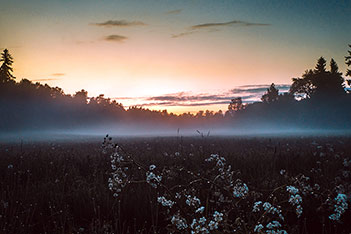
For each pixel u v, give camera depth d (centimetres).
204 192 468
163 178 571
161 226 424
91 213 461
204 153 938
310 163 783
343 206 297
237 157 886
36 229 420
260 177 612
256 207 307
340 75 9356
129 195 517
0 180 629
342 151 1061
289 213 417
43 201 503
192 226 273
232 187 359
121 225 432
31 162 830
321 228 404
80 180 620
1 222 399
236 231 288
